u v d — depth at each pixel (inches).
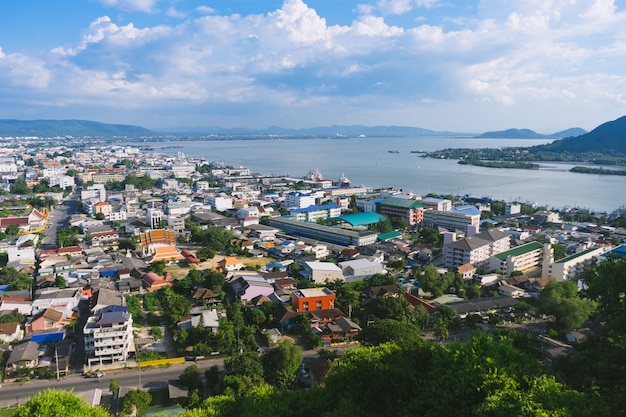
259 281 4586.6
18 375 3053.6
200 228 7199.8
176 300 4069.9
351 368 1916.8
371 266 5167.3
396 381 1795.0
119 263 5383.9
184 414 1758.1
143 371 3144.7
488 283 4879.4
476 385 1508.4
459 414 1457.9
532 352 1889.8
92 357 3213.6
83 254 5876.0
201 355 3329.2
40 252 5974.4
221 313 4003.4
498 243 5753.0
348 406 1640.0
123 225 7475.4
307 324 3700.8
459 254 5418.3
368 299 4360.2
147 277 4813.0
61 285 4630.9
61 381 3011.8
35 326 3661.4
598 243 6314.0
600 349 1962.4
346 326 3693.4
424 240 6791.3
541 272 5329.7
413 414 1550.2
